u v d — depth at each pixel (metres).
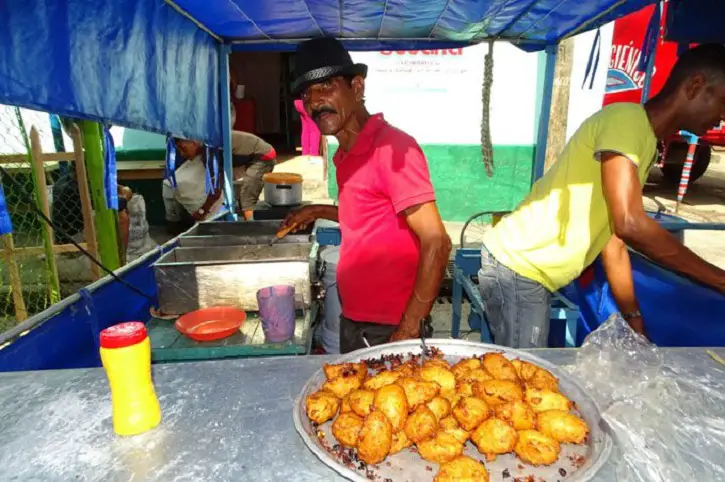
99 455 0.93
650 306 2.21
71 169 3.95
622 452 0.93
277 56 11.80
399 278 1.82
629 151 1.49
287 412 1.07
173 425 1.02
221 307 2.29
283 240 2.87
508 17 3.01
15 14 1.38
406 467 0.91
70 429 1.01
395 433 0.95
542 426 0.97
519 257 1.98
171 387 1.16
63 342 1.87
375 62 5.89
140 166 5.79
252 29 3.20
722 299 1.94
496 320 2.16
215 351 2.01
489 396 1.05
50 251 3.66
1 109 3.55
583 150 1.75
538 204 1.95
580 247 1.85
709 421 1.02
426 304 1.55
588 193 1.77
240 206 5.12
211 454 0.94
